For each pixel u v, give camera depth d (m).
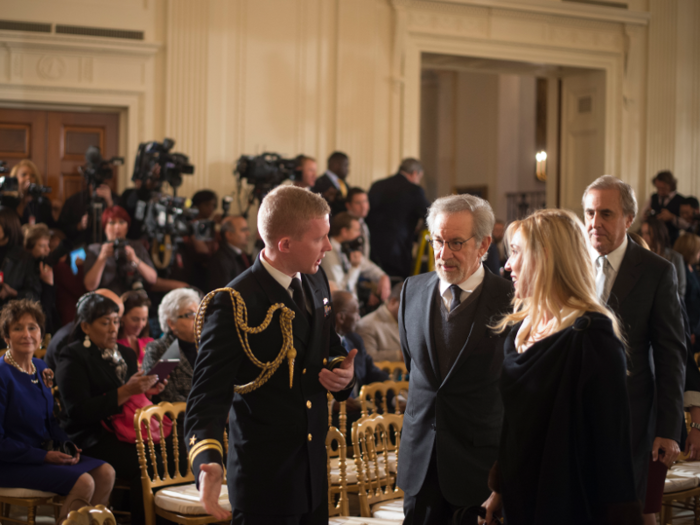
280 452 1.98
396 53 7.65
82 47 6.73
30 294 4.86
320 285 2.15
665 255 5.76
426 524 2.26
